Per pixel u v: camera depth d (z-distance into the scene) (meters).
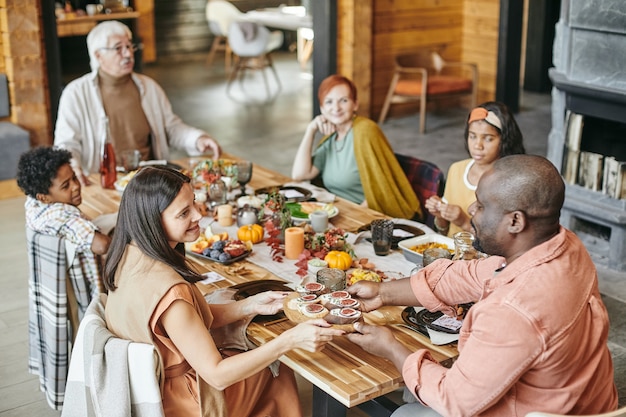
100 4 9.62
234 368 2.11
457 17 8.65
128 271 2.22
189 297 2.20
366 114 8.05
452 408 1.88
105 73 4.33
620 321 3.88
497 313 1.82
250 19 10.25
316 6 7.43
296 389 2.60
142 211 2.19
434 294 2.33
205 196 3.56
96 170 4.40
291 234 2.95
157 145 4.55
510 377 1.80
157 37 11.54
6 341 3.73
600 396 1.94
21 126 5.96
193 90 9.75
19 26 5.79
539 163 1.88
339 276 2.53
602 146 4.75
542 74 9.30
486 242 1.94
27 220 3.01
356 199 3.96
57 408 3.03
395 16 8.11
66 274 2.96
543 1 8.99
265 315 2.49
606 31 4.32
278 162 6.76
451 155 6.96
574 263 1.88
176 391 2.27
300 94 9.61
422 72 7.60
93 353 2.23
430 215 3.80
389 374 2.14
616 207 4.46
